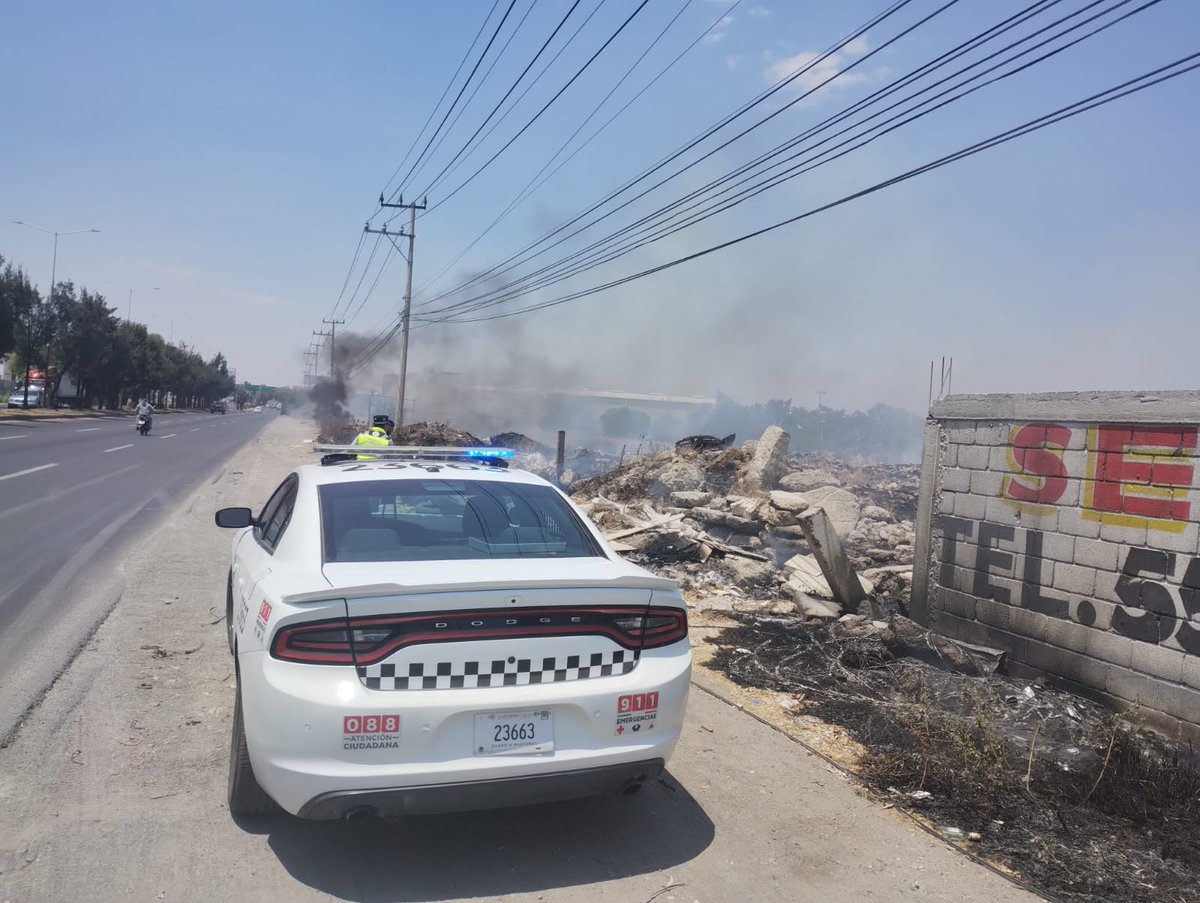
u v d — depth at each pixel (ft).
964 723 17.04
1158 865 12.56
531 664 11.25
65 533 38.04
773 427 53.78
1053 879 12.13
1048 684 20.07
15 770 14.11
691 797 14.40
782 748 16.63
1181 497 17.46
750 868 12.15
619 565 13.48
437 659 10.85
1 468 64.90
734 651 23.03
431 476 15.23
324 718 10.44
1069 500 19.86
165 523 42.34
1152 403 17.95
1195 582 17.06
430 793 10.73
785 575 32.24
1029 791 14.65
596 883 11.60
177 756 14.96
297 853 11.98
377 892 11.12
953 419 23.47
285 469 79.61
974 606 22.41
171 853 11.78
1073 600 19.62
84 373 197.36
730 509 43.55
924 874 12.15
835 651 22.58
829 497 42.63
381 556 12.68
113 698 17.66
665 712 12.00
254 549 15.66
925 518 24.26
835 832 13.32
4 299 146.92
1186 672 17.10
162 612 24.77
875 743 16.84
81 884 10.91
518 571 12.30
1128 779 14.90
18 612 24.29
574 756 11.37
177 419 232.12
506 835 12.87
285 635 10.75
